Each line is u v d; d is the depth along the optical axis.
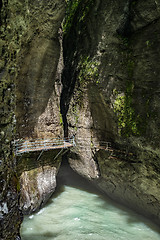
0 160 6.28
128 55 10.70
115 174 12.24
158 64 9.18
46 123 12.65
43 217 11.45
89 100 13.32
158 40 9.17
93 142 13.47
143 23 9.94
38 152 11.72
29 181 11.12
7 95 6.95
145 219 11.15
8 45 6.88
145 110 9.79
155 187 9.64
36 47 10.31
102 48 11.91
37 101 11.73
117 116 11.43
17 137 10.44
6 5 6.54
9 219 6.49
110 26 11.23
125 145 11.22
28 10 8.12
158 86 9.15
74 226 10.59
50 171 12.92
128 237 9.61
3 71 6.58
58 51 11.84
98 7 12.00
